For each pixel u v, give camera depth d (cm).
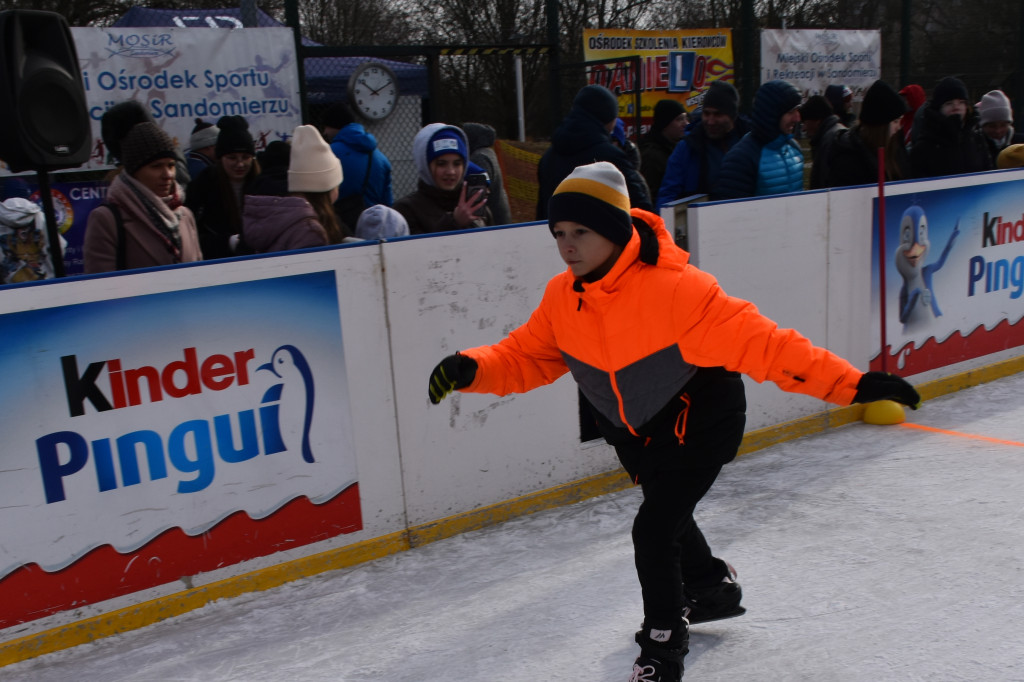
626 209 194
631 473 220
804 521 331
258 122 518
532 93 1107
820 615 260
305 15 995
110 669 253
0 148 274
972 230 484
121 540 271
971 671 225
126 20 581
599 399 214
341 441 308
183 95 493
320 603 288
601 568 302
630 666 238
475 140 441
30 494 254
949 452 396
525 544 327
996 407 460
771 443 423
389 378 316
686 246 389
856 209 435
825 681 225
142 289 263
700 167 488
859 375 183
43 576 260
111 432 264
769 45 770
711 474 209
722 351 192
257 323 285
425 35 1078
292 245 303
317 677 244
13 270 351
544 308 220
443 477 334
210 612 285
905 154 527
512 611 275
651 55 797
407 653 254
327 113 510
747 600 272
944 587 272
